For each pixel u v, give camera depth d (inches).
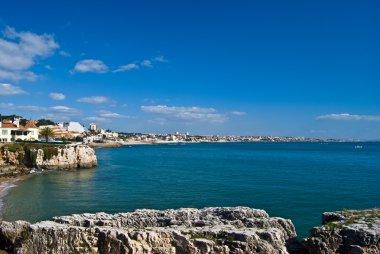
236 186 2960.1
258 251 906.7
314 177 3590.1
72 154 4628.4
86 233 1004.6
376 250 861.2
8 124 5674.2
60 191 2775.6
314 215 1873.8
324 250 914.7
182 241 943.7
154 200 2369.6
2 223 1160.8
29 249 1027.9
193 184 3120.1
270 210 2003.0
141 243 944.3
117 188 2925.7
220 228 1004.6
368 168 4621.1
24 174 3863.2
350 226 935.7
